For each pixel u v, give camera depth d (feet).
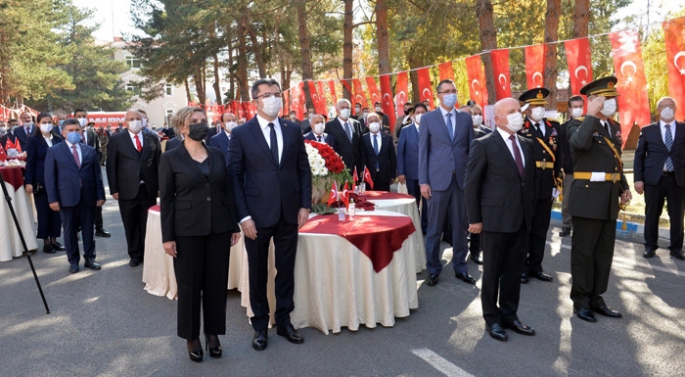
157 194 23.16
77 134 22.27
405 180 26.66
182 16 81.71
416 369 12.71
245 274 16.38
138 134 23.17
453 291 18.61
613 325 15.16
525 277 19.22
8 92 95.14
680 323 15.20
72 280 21.03
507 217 14.17
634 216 30.19
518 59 73.77
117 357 13.83
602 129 15.62
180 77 90.43
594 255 15.80
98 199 22.86
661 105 21.56
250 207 13.93
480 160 14.32
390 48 67.62
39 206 25.58
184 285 13.23
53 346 14.58
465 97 39.75
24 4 91.15
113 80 161.68
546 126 20.44
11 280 21.16
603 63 52.21
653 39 49.19
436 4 46.91
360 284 15.20
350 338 14.71
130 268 22.79
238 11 61.31
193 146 13.14
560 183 20.66
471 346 13.96
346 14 55.21
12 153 25.61
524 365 12.79
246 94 88.12
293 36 77.82
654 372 12.34
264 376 12.58
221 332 13.62
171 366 13.24
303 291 15.39
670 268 20.65
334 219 17.21
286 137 14.19
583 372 12.38
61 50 112.57
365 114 43.27
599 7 54.24
